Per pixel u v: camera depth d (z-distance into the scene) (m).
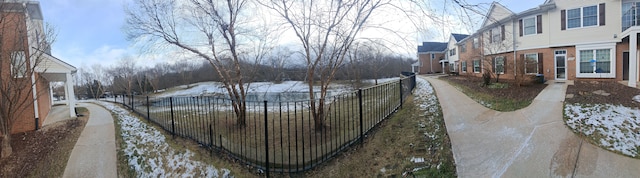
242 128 7.99
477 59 18.00
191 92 25.23
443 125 6.30
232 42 8.02
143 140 7.63
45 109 11.98
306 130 7.27
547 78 13.21
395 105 8.56
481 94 9.93
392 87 9.60
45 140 7.83
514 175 3.99
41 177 5.70
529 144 4.92
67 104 17.67
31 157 6.68
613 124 5.48
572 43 12.41
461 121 6.56
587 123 5.66
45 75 11.61
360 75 18.95
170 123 9.05
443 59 32.03
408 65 33.62
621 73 11.36
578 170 3.99
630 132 5.06
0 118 6.82
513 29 14.49
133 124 9.72
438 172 4.32
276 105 12.55
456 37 25.50
